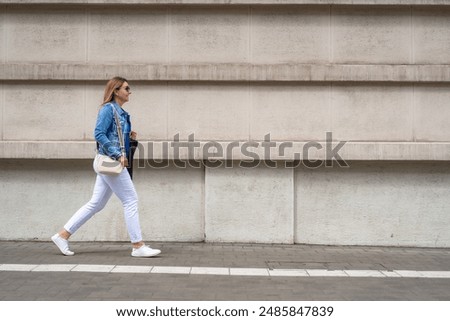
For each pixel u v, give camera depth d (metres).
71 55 9.51
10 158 9.32
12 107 9.49
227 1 9.28
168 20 9.51
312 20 9.49
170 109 9.46
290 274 7.04
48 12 9.51
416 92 9.47
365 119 9.45
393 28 9.48
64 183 9.48
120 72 9.35
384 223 9.40
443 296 6.03
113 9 9.52
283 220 9.35
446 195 9.40
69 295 5.87
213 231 9.34
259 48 9.48
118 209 9.45
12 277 6.68
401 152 9.19
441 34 9.49
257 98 9.46
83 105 9.49
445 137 9.45
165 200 9.42
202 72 9.34
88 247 8.89
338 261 7.97
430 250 9.12
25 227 9.47
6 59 9.49
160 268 7.27
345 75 9.32
